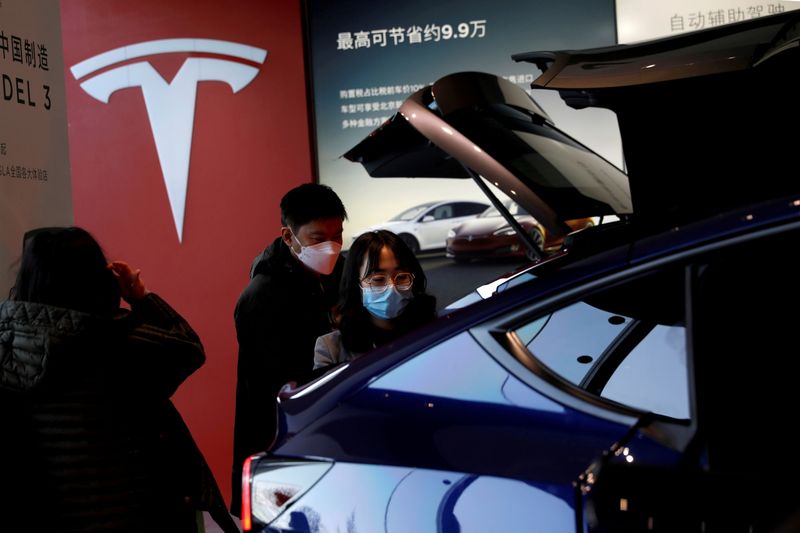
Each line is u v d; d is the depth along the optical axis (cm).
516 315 184
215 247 502
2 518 220
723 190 215
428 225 496
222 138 498
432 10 488
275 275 308
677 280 205
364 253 256
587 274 179
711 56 213
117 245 505
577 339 251
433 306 262
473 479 171
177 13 495
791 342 168
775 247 163
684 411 241
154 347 239
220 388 506
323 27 492
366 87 493
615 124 480
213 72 495
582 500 162
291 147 495
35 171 296
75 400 227
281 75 493
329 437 190
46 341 219
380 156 312
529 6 484
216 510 260
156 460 240
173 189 500
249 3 492
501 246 489
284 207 305
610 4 479
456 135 281
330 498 184
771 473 155
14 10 288
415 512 176
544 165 291
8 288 278
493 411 179
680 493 157
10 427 222
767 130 212
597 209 288
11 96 284
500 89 310
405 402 188
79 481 226
